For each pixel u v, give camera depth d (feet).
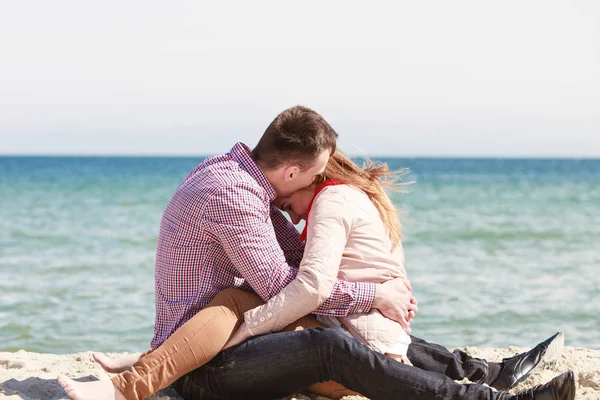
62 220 57.00
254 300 10.39
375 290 10.38
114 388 9.80
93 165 289.74
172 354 9.86
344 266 10.68
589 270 31.50
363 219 10.71
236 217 10.07
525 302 24.76
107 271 30.99
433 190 110.42
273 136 10.34
